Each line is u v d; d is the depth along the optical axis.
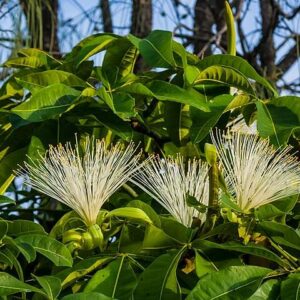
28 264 2.26
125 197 2.44
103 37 2.47
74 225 2.15
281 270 1.87
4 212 2.66
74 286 1.96
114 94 2.31
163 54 2.37
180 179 2.09
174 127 2.40
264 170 2.04
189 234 1.93
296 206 2.18
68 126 2.37
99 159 2.10
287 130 2.18
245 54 5.09
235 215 1.96
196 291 1.75
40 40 4.25
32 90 2.36
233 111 2.47
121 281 1.87
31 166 2.21
